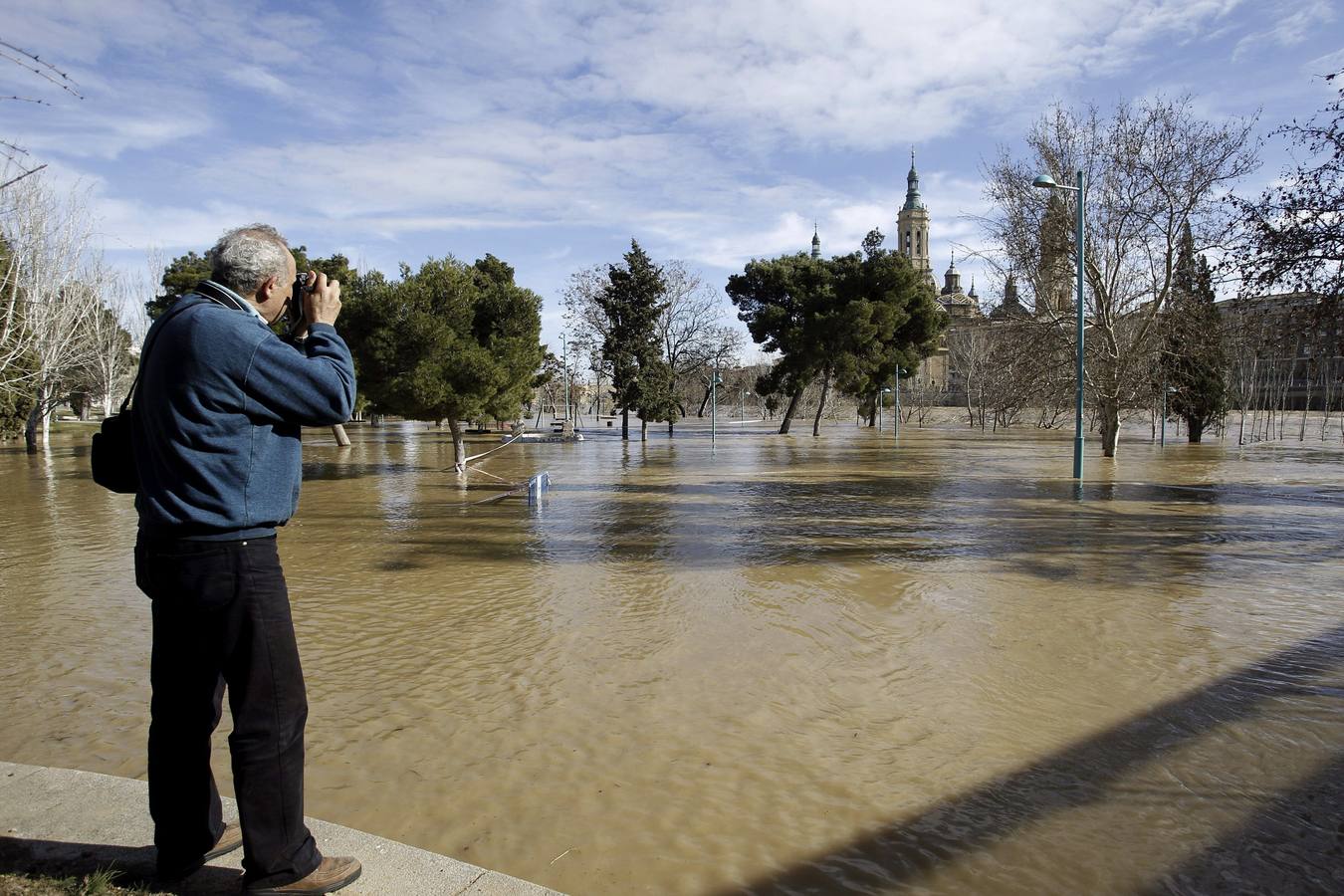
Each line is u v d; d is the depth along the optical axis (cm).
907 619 740
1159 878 334
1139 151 2211
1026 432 4753
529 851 359
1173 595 823
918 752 461
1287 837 365
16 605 819
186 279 3891
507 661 633
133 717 525
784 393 4503
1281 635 681
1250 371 3706
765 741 479
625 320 3622
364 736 490
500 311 2481
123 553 1116
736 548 1116
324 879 264
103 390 4184
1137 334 2370
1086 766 441
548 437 4138
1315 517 1374
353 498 1733
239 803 255
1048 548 1098
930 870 343
